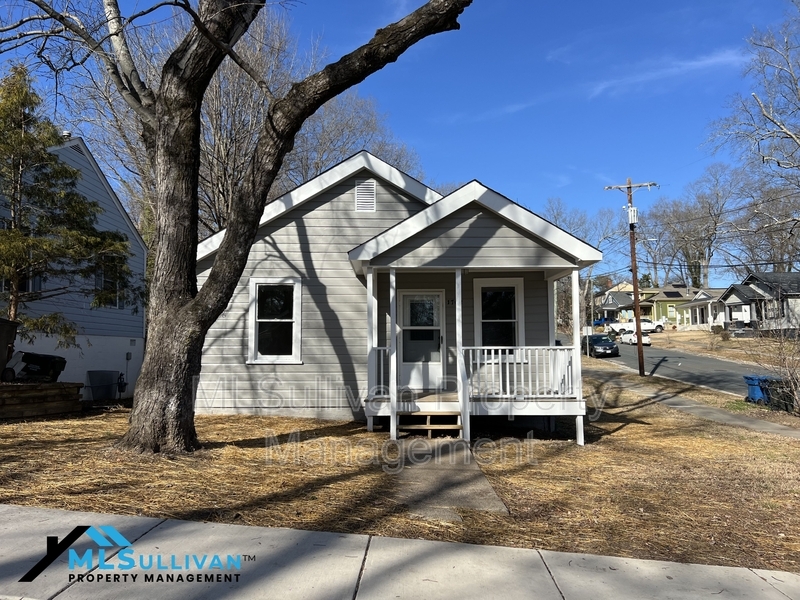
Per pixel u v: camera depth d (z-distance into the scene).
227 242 6.46
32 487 4.92
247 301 11.00
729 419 12.47
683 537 4.64
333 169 11.08
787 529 4.94
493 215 8.93
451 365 10.88
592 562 4.00
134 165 19.14
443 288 11.01
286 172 24.09
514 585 3.54
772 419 12.44
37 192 10.43
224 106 18.84
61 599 3.10
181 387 6.44
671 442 9.45
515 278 10.91
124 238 11.99
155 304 6.49
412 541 4.21
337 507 4.94
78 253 10.26
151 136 7.37
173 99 6.48
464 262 8.86
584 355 35.34
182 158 6.51
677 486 6.30
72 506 4.51
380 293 11.04
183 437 6.44
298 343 11.01
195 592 3.25
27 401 8.88
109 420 9.03
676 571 3.91
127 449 6.23
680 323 61.44
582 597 3.43
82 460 5.88
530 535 4.50
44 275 11.02
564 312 47.12
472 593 3.40
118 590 3.23
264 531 4.25
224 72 18.58
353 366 11.03
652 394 17.09
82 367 14.54
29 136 9.90
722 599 3.50
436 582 3.53
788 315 15.69
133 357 17.67
